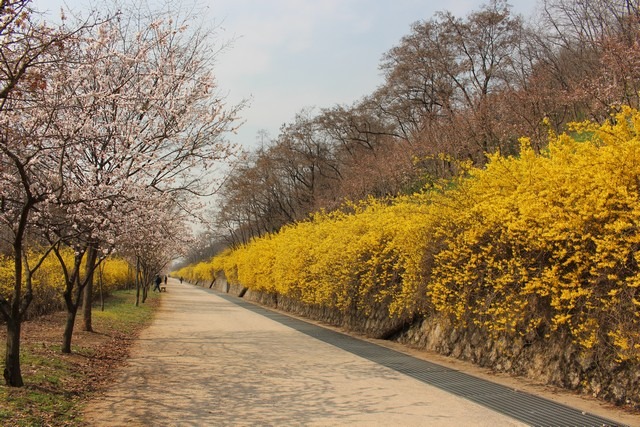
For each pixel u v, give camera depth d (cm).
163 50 957
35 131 628
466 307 845
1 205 647
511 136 1552
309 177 3703
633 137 613
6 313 584
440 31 2439
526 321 721
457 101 2461
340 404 571
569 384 641
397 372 771
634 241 538
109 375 746
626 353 547
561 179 650
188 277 10094
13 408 498
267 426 485
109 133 801
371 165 2398
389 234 1214
